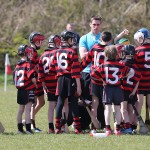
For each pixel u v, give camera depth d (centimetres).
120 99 2780
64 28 7862
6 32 8125
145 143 2511
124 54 2897
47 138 2647
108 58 2788
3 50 8012
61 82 2847
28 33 8025
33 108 3056
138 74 2903
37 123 3375
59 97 2862
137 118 2877
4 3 8319
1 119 3541
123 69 2811
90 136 2716
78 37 3297
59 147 2409
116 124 2788
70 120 3002
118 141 2552
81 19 7850
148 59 2973
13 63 7944
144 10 7725
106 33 2908
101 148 2381
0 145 2464
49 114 2914
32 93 2870
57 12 8006
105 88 2784
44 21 7969
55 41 2938
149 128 3005
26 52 2894
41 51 7306
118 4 7838
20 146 2438
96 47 2917
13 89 6325
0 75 7781
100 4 7869
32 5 8188
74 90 2847
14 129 3075
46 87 2922
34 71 2859
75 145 2453
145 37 2988
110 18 7681
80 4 7900
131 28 7594
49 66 2905
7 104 4544
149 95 2992
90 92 2966
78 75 2825
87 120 3039
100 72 2800
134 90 2903
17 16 8206
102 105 2992
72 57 2834
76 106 2867
